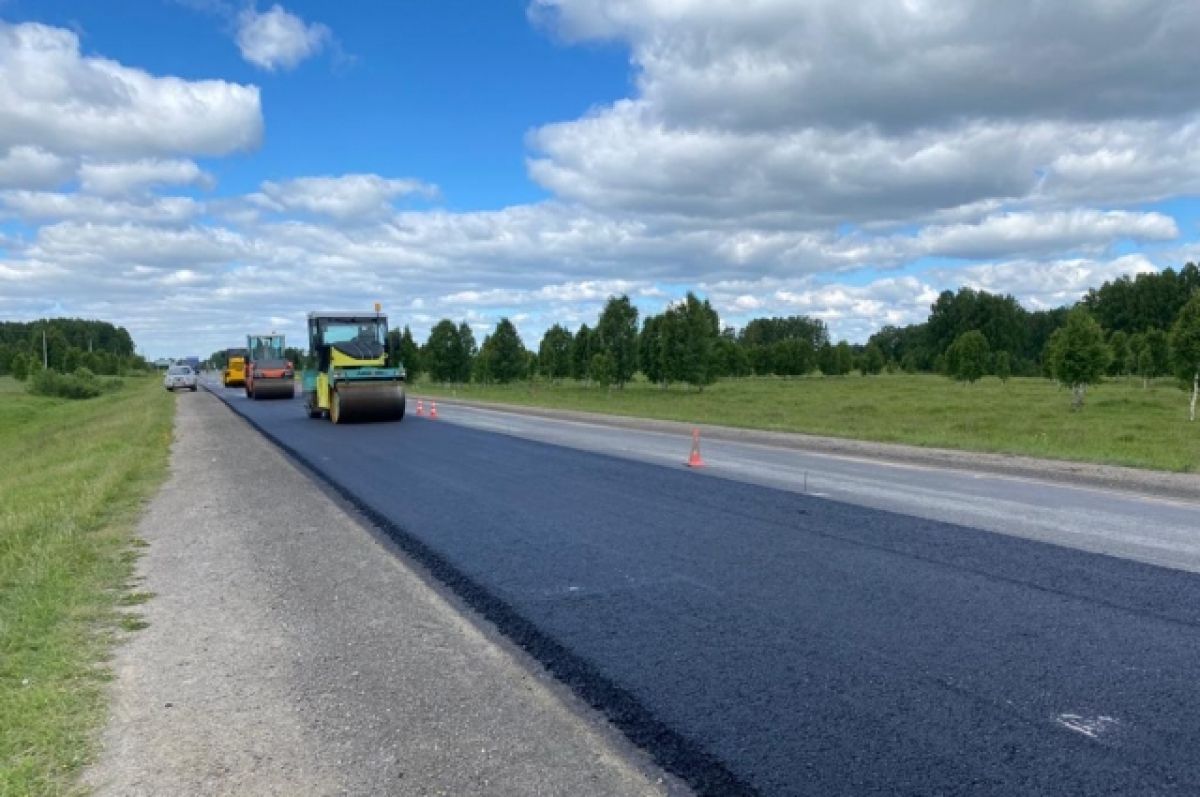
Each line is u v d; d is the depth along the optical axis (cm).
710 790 357
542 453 1641
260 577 724
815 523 921
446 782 365
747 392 5791
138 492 1216
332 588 686
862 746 395
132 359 17650
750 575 701
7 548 832
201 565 770
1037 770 371
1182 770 371
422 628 580
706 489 1169
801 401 4525
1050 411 3569
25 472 1825
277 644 550
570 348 6719
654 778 368
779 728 415
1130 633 548
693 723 422
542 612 609
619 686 470
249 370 4397
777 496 1107
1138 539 837
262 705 451
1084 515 973
